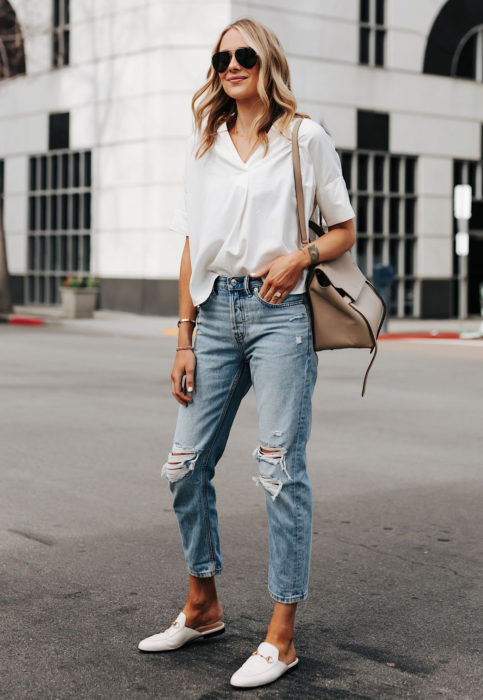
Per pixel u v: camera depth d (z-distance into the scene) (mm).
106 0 27141
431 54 28344
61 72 28781
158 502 6285
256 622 4102
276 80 3561
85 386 12141
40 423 9312
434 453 8141
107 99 27391
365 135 27297
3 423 9297
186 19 25391
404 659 3717
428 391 12281
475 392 12227
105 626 4031
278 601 3588
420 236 28469
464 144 29172
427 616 4215
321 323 3650
